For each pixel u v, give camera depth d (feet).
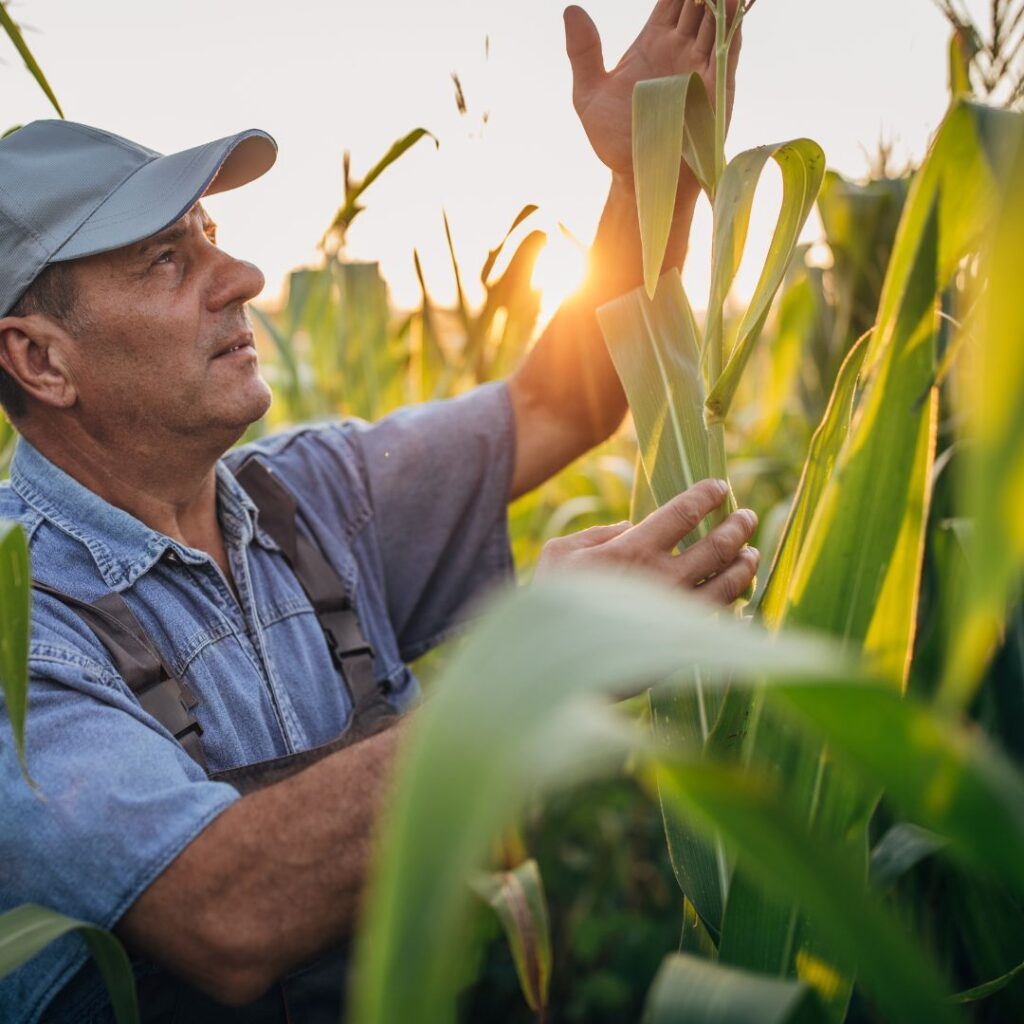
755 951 2.20
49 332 3.81
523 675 0.88
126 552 3.81
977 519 0.71
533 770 0.83
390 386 7.20
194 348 3.87
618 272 4.29
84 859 2.98
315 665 4.17
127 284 3.78
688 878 2.59
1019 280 0.73
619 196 4.11
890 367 2.02
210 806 3.02
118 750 3.13
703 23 3.55
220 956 2.94
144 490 4.03
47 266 3.78
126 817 3.00
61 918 2.25
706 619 0.93
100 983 3.26
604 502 8.11
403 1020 0.85
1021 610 3.28
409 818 0.86
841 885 1.18
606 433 4.96
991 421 0.72
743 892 2.19
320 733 4.09
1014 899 3.10
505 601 0.95
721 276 2.48
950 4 3.19
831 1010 2.15
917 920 3.44
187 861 2.94
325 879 2.89
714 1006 1.66
